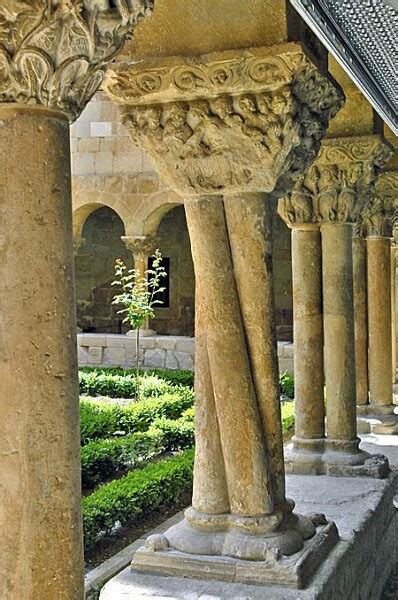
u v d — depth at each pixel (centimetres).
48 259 219
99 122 1488
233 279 387
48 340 218
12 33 213
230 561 362
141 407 1001
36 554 215
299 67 351
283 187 390
